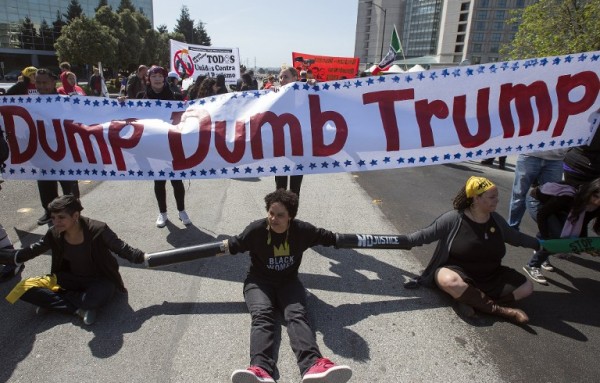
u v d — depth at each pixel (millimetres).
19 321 2809
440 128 3473
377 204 5598
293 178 4164
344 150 3568
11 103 3730
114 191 5863
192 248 2895
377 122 3514
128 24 40344
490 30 89562
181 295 3162
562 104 3371
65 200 2662
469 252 2945
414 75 3418
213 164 3678
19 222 4586
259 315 2559
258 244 2750
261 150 3621
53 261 2920
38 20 54938
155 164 3707
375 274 3574
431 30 103938
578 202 3164
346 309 3020
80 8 55969
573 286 3451
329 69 13484
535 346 2639
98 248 2848
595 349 2617
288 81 4234
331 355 2521
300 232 2775
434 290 3305
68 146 3758
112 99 3740
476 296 2865
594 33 11414
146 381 2277
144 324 2787
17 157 3836
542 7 12828
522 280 2955
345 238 2994
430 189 6504
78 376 2309
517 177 3869
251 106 3625
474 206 2896
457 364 2459
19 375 2309
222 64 13086
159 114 3719
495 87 3387
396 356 2520
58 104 3748
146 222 4641
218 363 2430
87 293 2826
